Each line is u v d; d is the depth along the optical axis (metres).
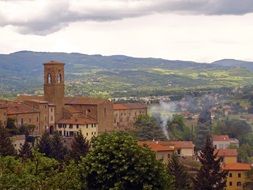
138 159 67.31
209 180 126.75
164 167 69.50
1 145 159.38
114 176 66.94
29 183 59.66
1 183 58.97
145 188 65.69
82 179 67.12
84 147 166.75
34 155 68.06
